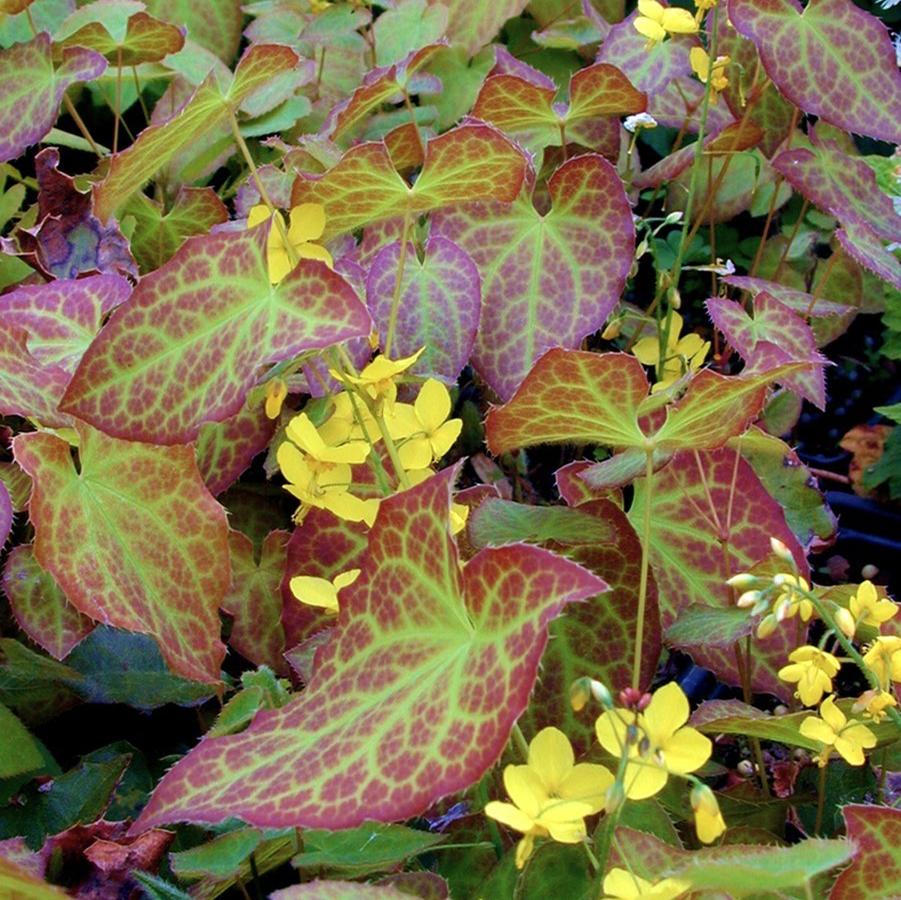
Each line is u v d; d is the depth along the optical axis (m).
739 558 0.57
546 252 0.59
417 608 0.45
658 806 0.50
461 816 0.51
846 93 0.60
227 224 0.60
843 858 0.41
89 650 0.57
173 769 0.45
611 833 0.44
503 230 0.59
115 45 0.65
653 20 0.61
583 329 0.58
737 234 0.81
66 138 0.70
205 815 0.44
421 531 0.45
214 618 0.51
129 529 0.51
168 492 0.51
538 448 0.71
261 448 0.57
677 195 0.73
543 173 0.67
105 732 0.59
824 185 0.63
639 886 0.43
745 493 0.57
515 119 0.62
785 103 0.68
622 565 0.53
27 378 0.52
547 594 0.43
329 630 0.53
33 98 0.62
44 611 0.54
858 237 0.61
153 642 0.57
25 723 0.57
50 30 0.73
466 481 0.67
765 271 0.76
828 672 0.48
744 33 0.60
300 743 0.45
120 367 0.48
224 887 0.51
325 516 0.55
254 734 0.45
